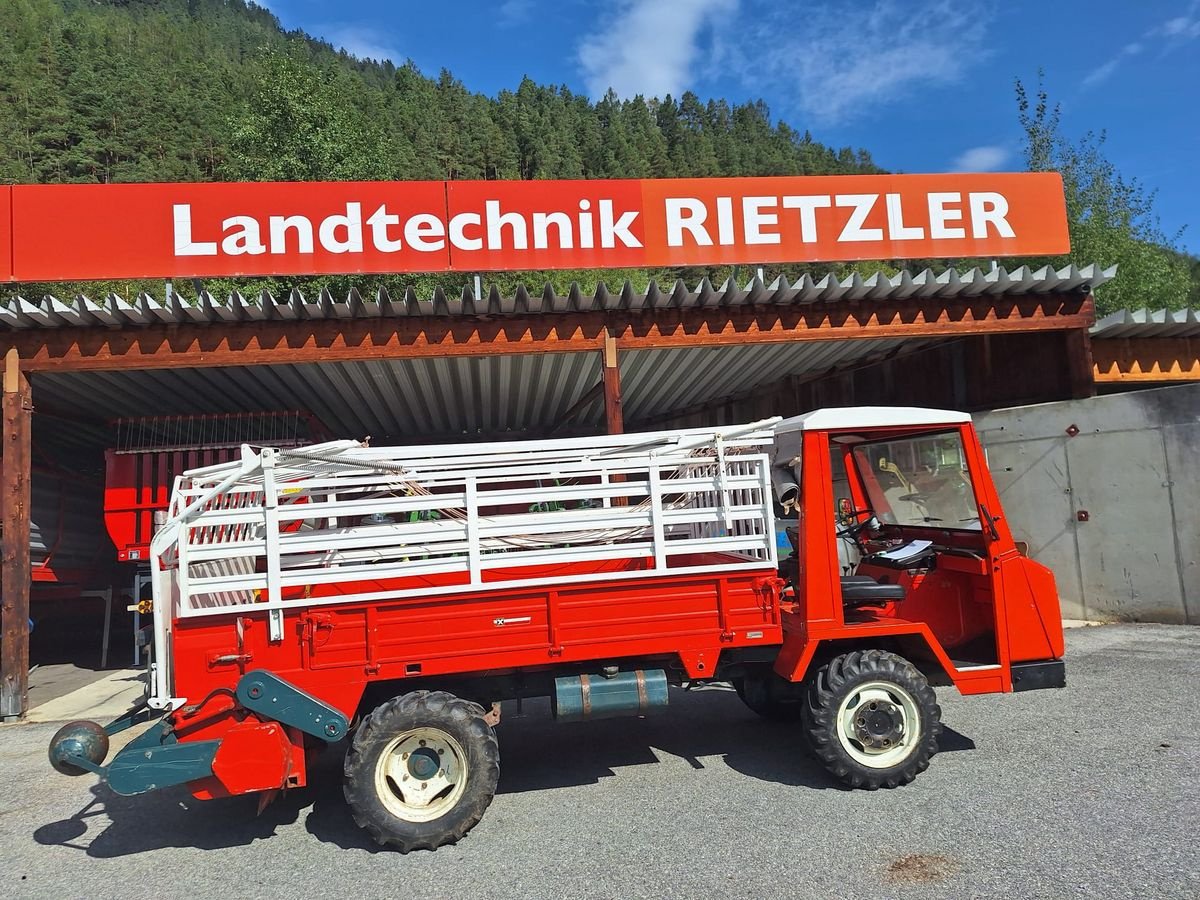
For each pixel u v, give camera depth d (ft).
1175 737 15.62
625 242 24.93
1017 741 15.80
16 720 21.86
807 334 26.30
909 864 10.80
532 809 13.56
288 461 12.72
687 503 14.99
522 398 37.11
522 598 13.16
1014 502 29.53
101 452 37.88
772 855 11.28
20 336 22.95
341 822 13.71
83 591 31.27
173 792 15.64
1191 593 26.21
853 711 13.60
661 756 16.10
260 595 12.89
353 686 12.57
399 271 23.88
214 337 23.58
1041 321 27.50
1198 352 32.58
